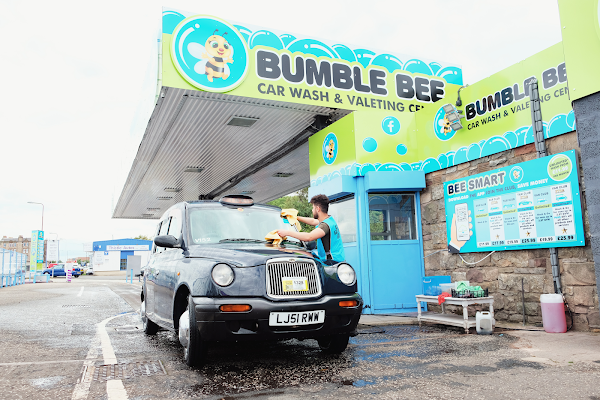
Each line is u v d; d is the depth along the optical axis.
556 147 6.45
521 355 4.48
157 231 6.81
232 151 12.37
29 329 7.00
